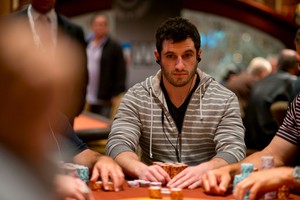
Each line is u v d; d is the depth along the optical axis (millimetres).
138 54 8469
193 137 3373
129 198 2576
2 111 1253
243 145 3250
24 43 1252
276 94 6539
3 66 1237
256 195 2467
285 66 6605
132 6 8328
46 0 4520
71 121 4555
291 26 11344
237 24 11484
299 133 3115
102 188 2732
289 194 2697
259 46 11602
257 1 11531
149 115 3408
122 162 3074
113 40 8000
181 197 2516
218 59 11688
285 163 3113
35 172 1291
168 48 3213
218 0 11180
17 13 4555
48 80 1267
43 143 1303
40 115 1273
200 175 2850
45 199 1292
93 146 5133
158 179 2855
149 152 3439
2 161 1269
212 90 3398
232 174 2773
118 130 3350
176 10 8234
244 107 7609
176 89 3348
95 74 8008
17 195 1260
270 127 6590
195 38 3236
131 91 3482
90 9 10836
